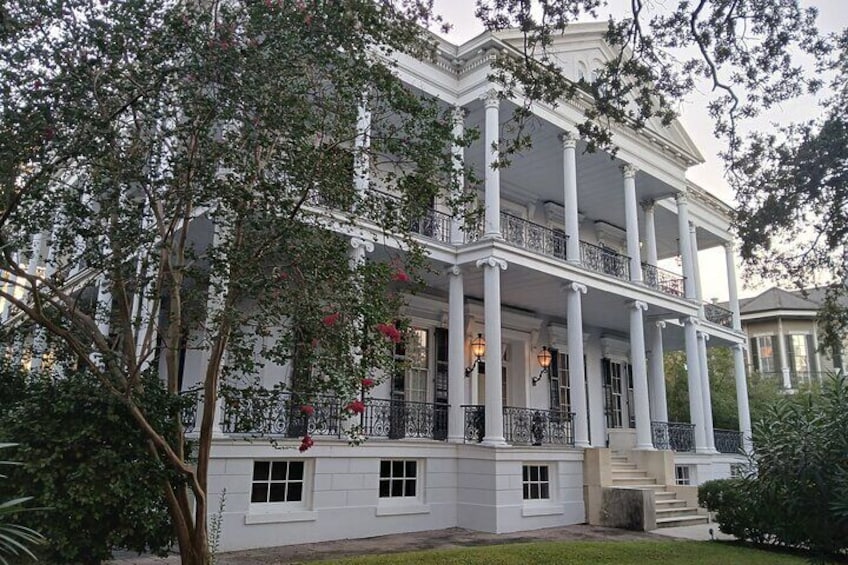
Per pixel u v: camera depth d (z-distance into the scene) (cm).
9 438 631
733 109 988
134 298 907
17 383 786
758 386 2794
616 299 1628
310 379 673
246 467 997
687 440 1803
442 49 1391
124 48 636
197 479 644
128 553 895
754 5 916
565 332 1880
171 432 691
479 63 1394
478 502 1210
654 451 1553
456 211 766
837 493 926
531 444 1343
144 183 658
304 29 673
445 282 1463
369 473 1135
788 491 984
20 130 600
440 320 1546
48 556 621
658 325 1908
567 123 1504
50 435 645
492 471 1200
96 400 661
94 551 652
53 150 625
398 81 757
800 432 995
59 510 623
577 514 1335
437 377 1502
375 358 664
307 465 1078
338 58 702
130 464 649
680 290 1919
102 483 640
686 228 1878
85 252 674
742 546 1042
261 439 977
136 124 664
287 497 1054
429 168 721
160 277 689
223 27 660
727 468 1939
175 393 693
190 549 642
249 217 649
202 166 643
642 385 1598
